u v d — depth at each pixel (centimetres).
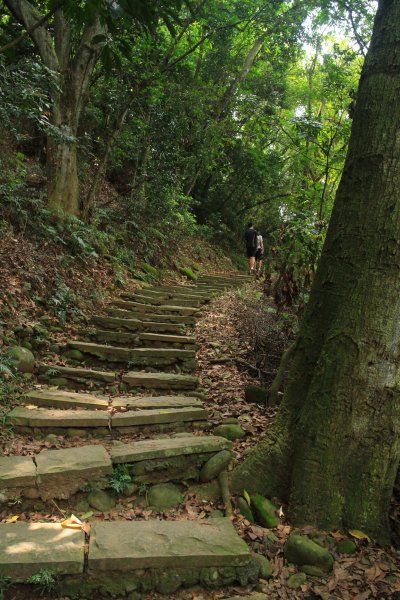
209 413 430
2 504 285
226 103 1422
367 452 288
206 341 628
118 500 311
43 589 232
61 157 756
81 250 734
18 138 718
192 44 1261
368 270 291
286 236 499
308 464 297
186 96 1191
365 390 287
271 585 257
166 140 1129
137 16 314
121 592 243
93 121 1061
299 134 594
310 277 483
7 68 615
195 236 1548
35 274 586
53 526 268
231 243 1852
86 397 430
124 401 435
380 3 307
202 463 339
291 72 1761
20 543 248
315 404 301
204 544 262
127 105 922
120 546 253
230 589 254
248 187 1850
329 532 286
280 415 332
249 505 308
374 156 292
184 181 1620
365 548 279
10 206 643
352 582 258
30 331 504
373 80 297
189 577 251
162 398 452
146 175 1094
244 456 352
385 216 288
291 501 301
